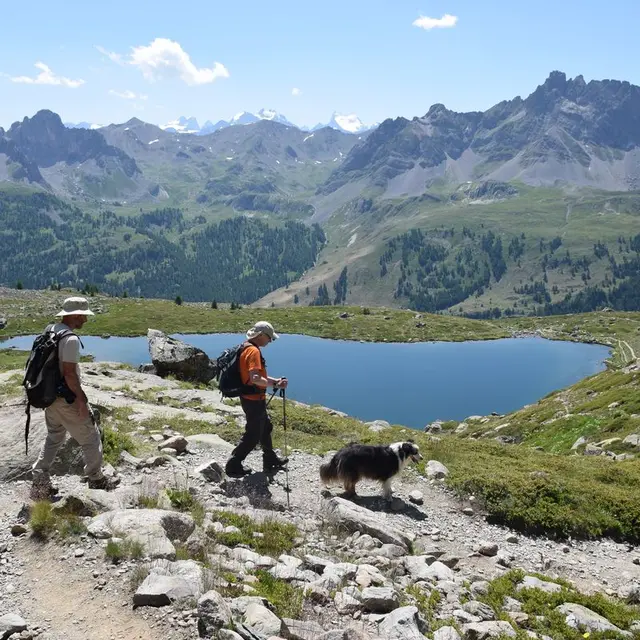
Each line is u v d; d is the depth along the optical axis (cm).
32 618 609
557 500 1417
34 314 13500
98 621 601
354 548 1008
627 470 1786
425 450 1825
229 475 1313
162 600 625
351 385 8975
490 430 4766
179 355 3453
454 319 16750
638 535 1345
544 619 824
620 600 1005
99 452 1004
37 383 908
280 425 2091
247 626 579
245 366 1246
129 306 15700
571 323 16938
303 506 1206
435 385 9056
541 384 9194
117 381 2830
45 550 754
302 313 16625
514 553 1182
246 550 848
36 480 973
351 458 1252
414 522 1241
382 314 16738
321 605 723
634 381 4366
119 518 812
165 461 1351
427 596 841
